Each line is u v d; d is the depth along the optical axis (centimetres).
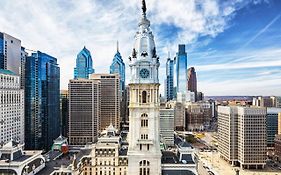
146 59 19488
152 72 19650
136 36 19912
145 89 19800
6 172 19088
